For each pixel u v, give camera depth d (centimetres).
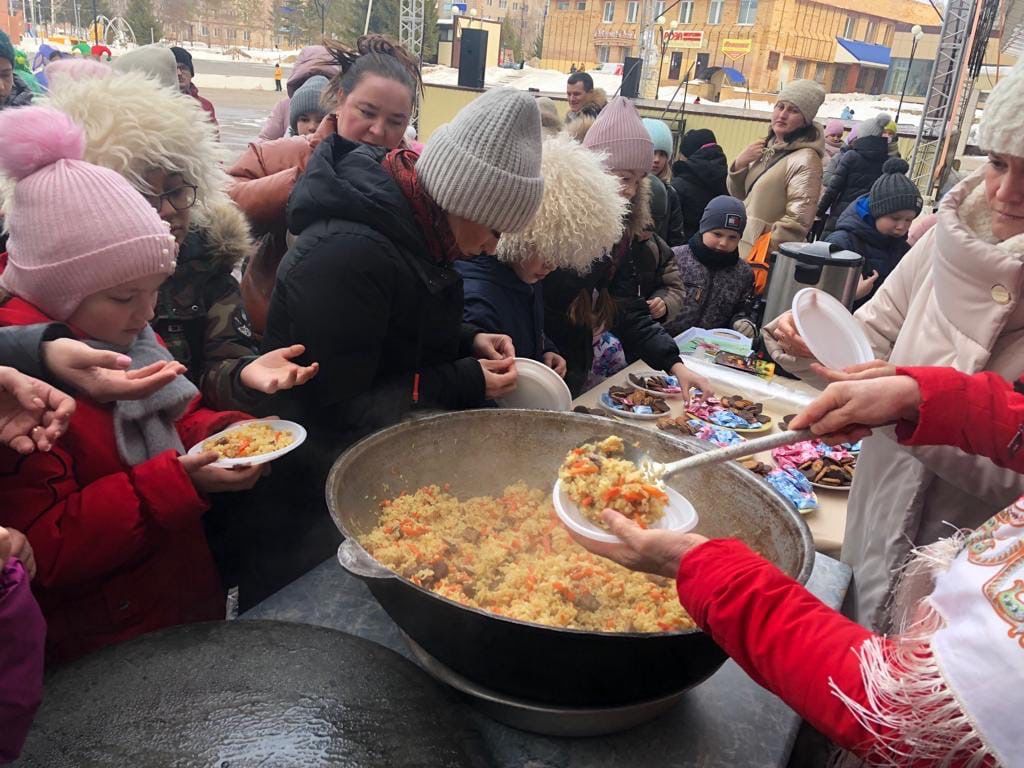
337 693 92
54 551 117
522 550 142
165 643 99
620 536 98
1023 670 60
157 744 81
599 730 107
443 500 147
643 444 144
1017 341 141
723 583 83
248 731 84
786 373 297
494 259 214
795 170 481
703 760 106
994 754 61
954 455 141
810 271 296
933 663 66
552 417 151
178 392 140
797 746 149
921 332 156
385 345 166
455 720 96
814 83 480
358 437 168
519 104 152
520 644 91
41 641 84
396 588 95
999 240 142
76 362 108
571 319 258
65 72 166
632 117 284
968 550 73
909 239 288
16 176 119
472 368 179
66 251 117
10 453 117
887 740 68
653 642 89
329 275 148
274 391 142
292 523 174
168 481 125
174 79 315
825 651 74
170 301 172
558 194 197
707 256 349
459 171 150
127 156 151
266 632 103
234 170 283
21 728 81
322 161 158
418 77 276
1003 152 126
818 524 191
